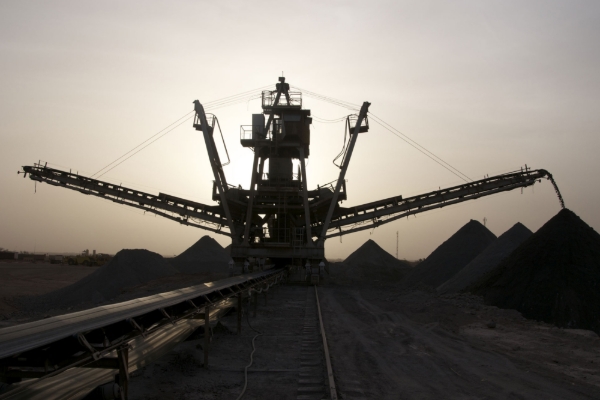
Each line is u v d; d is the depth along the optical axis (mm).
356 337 14531
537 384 9070
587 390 8672
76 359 5547
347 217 43875
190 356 11008
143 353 7977
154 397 7891
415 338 14219
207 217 44219
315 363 10875
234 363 10875
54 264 105000
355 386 8820
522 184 41656
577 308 20938
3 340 5043
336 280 51000
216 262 71375
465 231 57469
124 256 51844
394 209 42969
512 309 22297
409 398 8125
